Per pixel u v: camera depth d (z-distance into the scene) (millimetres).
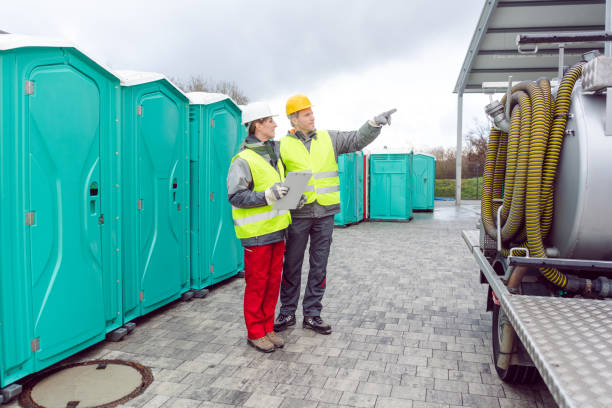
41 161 3152
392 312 4879
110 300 3936
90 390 3115
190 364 3537
